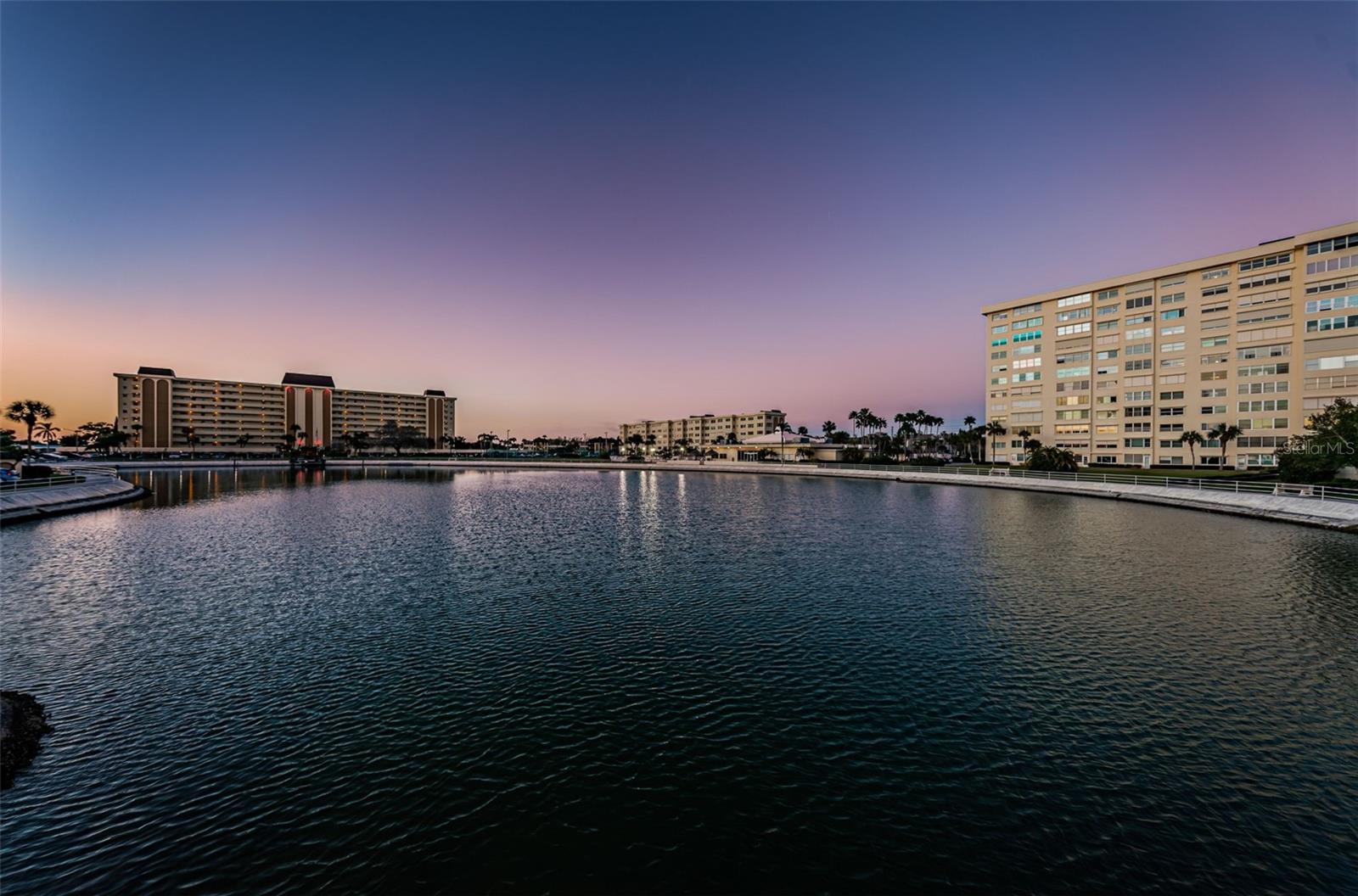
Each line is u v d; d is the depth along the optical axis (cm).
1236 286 8362
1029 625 1853
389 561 2883
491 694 1377
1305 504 3934
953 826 921
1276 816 937
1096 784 1026
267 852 860
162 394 17150
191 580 2467
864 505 5472
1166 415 9006
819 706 1316
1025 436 10625
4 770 1048
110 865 831
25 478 5606
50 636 1761
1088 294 9862
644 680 1452
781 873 827
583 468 13675
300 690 1398
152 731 1198
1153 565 2706
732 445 17512
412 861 845
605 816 946
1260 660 1559
